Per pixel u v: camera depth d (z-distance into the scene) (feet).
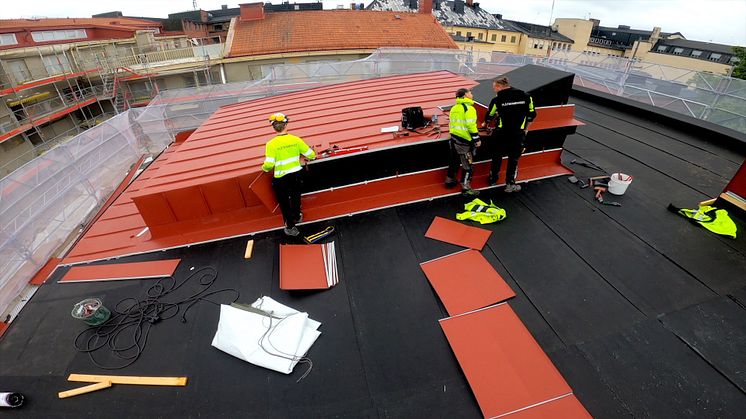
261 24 73.15
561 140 19.69
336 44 69.77
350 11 78.23
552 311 12.17
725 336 11.07
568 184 19.02
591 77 39.37
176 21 129.49
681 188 18.38
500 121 16.20
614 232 15.56
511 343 11.08
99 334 12.43
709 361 10.42
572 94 33.83
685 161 21.01
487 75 46.93
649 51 172.14
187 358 11.50
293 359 11.03
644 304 12.24
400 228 16.51
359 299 13.21
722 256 13.98
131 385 10.83
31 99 62.95
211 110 46.60
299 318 12.05
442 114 20.52
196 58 69.87
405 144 17.24
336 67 48.21
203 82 74.13
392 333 11.89
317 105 24.82
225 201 16.71
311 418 9.78
